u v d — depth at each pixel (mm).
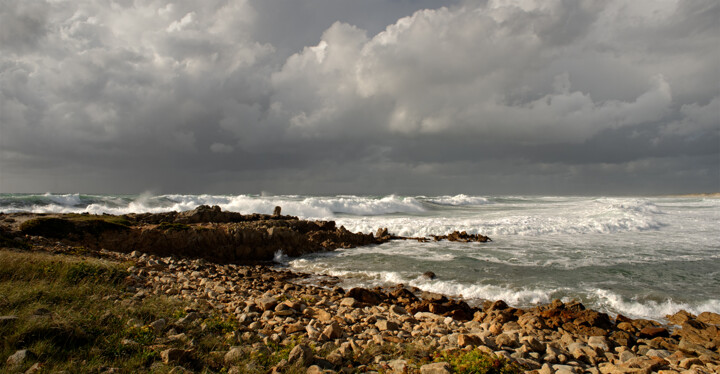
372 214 48219
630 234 28078
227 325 7590
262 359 5984
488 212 49094
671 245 23266
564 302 13133
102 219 21875
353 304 11633
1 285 8133
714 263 18375
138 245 20391
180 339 6484
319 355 6453
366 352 6750
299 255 23312
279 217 30984
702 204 57094
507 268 18203
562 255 20844
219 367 5762
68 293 8328
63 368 5074
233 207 42719
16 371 4824
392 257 21688
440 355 6641
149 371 5301
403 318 10266
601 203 58312
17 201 39281
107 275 10539
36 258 11109
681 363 7469
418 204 57094
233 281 15039
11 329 5723
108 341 6125
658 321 11602
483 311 11812
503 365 6105
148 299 8969
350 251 24156
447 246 24984
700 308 12422
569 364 7277
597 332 10062
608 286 14875
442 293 14609
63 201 42406
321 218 42438
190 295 10445
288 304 9883
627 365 7145
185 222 26828
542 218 35344
